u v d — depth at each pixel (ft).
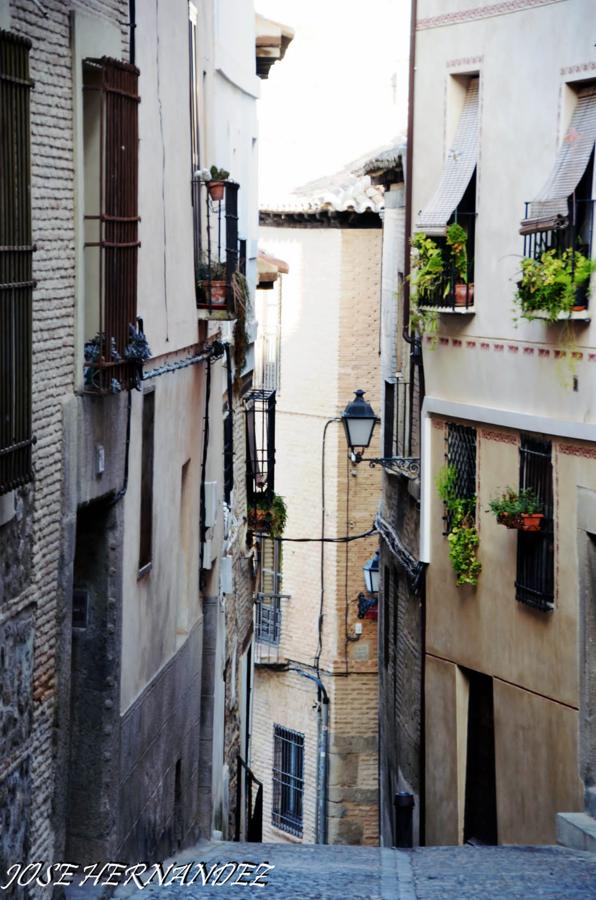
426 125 75.05
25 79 38.78
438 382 74.79
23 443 38.91
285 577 123.75
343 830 119.96
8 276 37.96
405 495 82.64
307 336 122.83
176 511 61.57
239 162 84.69
